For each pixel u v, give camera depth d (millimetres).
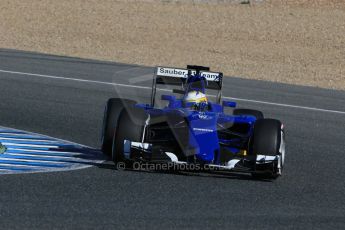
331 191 34312
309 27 117750
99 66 74562
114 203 28672
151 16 122250
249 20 122188
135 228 25500
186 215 27656
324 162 41469
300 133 49906
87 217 26469
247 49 99188
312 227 27375
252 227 26672
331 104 62906
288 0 142500
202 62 85938
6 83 60812
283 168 38656
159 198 29953
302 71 83562
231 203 30031
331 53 98938
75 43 94812
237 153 35969
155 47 96250
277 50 99438
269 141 34312
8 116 48344
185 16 123875
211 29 113750
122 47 94125
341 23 121938
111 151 36406
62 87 60844
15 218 25766
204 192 31516
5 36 96625
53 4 127312
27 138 42000
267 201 30984
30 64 72188
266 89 68188
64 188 30594
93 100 56312
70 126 46594
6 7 121375
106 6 129500
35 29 104562
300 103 62219
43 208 27281
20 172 33156
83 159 37156
